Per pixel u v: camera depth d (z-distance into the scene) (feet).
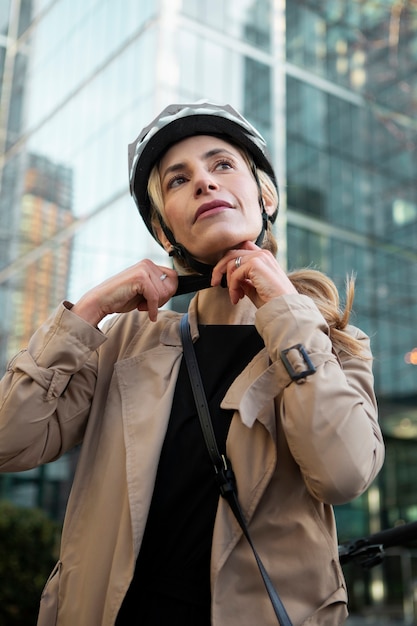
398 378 54.08
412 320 56.24
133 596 4.18
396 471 53.88
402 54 49.88
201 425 4.29
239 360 4.64
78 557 4.31
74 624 4.15
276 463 4.14
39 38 66.64
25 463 4.66
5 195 62.28
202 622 3.97
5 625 22.61
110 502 4.27
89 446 4.63
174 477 4.30
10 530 23.27
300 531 3.98
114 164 51.06
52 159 58.85
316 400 3.92
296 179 54.70
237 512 3.92
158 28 49.39
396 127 55.42
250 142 5.01
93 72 56.34
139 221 47.03
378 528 51.55
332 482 3.82
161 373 4.61
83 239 51.70
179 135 4.93
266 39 55.11
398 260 57.72
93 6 58.23
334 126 57.26
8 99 68.03
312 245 54.54
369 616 38.32
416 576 37.93
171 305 28.76
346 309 4.73
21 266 57.06
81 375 4.85
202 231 4.65
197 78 50.21
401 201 58.70
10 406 4.46
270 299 4.33
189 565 4.09
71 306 4.79
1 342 54.13
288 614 3.76
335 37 52.75
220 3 52.90
